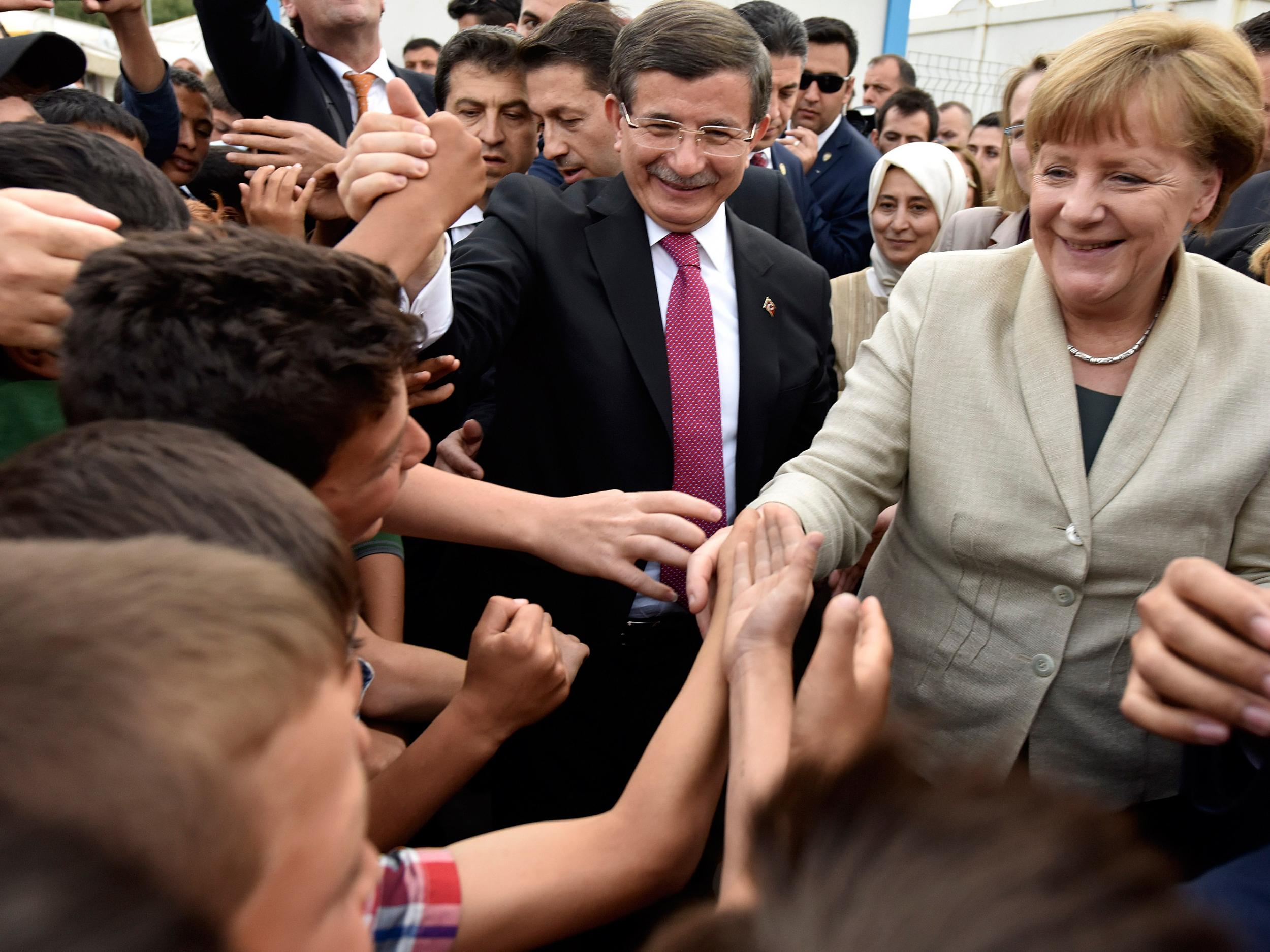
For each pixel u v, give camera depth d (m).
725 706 1.04
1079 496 1.34
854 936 0.39
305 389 0.85
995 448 1.40
